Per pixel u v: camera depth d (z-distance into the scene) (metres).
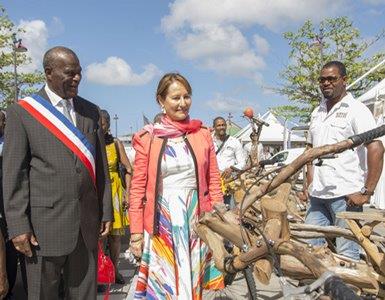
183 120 3.60
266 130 28.12
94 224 3.42
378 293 2.58
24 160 3.21
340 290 1.52
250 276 3.62
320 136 4.42
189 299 3.39
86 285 3.42
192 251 3.47
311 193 4.46
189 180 3.53
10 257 4.28
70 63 3.28
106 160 3.59
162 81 3.56
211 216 2.57
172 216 3.47
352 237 3.32
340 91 4.30
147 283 3.52
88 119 3.48
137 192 3.58
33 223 3.23
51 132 3.23
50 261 3.29
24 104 3.24
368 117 4.16
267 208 2.30
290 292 1.69
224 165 7.57
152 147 3.54
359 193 4.16
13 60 26.95
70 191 3.26
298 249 1.93
